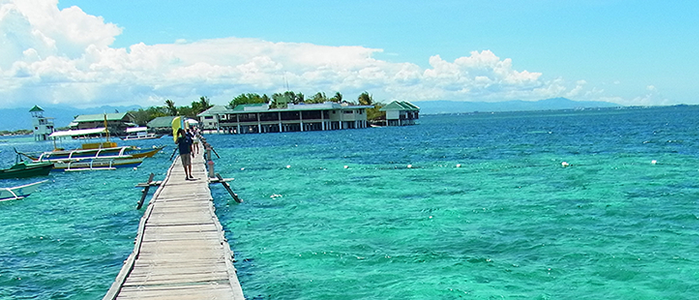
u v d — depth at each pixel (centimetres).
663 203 1967
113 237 1784
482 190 2464
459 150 5184
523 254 1386
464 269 1281
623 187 2370
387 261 1368
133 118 15050
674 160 3453
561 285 1157
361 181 2956
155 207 1786
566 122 13988
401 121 14762
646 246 1412
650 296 1080
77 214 2239
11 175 3762
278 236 1695
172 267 1108
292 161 4553
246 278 1289
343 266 1345
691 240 1452
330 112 12269
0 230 1939
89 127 13425
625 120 13475
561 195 2228
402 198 2322
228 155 5678
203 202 1869
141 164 4928
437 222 1791
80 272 1391
